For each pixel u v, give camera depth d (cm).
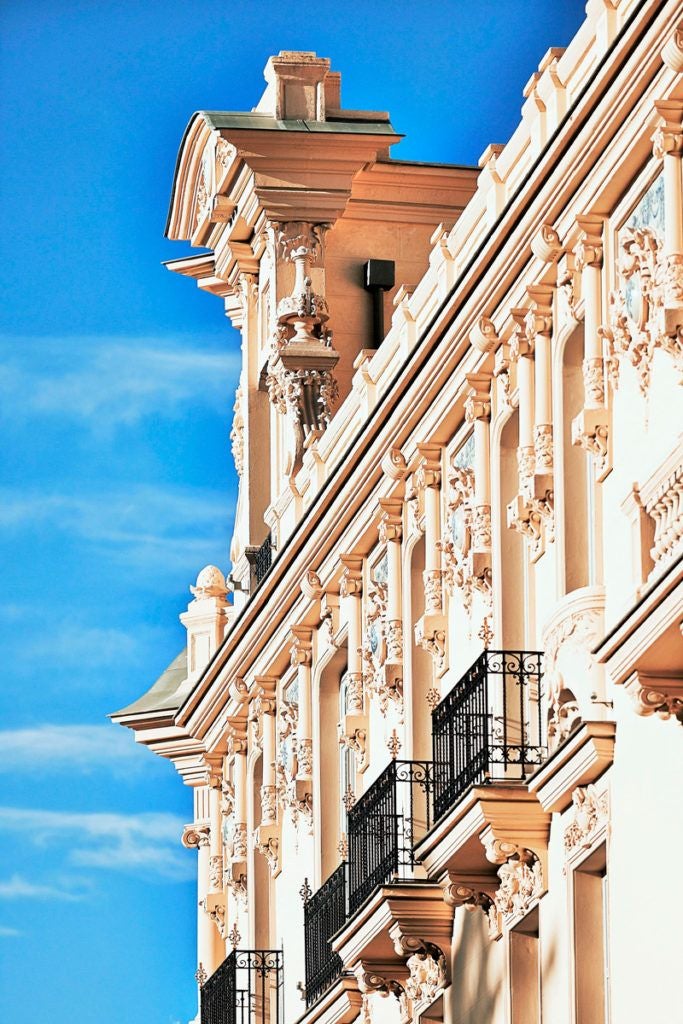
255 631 6141
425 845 4659
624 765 4081
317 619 5859
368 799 5078
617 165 4112
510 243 4481
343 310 6353
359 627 5525
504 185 4738
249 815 6425
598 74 4084
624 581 4109
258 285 6594
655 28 3916
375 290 6369
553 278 4434
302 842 5988
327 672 5847
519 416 4578
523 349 4525
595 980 4241
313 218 6331
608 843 4112
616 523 4150
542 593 4484
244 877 6494
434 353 4866
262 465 6562
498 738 4462
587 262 4250
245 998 6362
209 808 6944
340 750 5841
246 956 6400
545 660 4309
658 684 3875
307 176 6338
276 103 6400
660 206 4022
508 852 4397
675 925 3897
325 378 6206
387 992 5169
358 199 6391
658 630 3784
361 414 5506
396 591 5259
